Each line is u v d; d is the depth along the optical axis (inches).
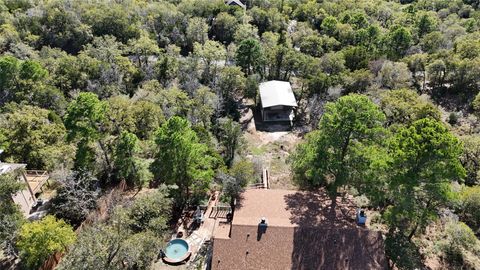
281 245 1320.1
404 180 1289.4
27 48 3021.7
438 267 1393.9
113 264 1213.1
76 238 1325.0
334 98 2741.1
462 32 3740.2
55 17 3457.2
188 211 1707.7
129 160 1787.6
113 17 3580.2
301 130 2726.4
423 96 2896.2
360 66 3139.8
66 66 2770.7
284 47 3287.4
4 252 1435.8
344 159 1524.4
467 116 2689.5
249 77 3063.5
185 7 4232.3
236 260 1290.6
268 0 4827.8
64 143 1952.5
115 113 2057.1
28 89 2459.4
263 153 2447.1
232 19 4013.3
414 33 3971.5
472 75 2886.3
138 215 1472.7
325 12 4598.9
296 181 1753.2
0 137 1861.5
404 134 1326.3
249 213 1505.9
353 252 1294.3
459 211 1685.5
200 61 3329.2
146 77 3043.8
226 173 1769.2
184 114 2496.3
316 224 1443.2
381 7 4845.0
